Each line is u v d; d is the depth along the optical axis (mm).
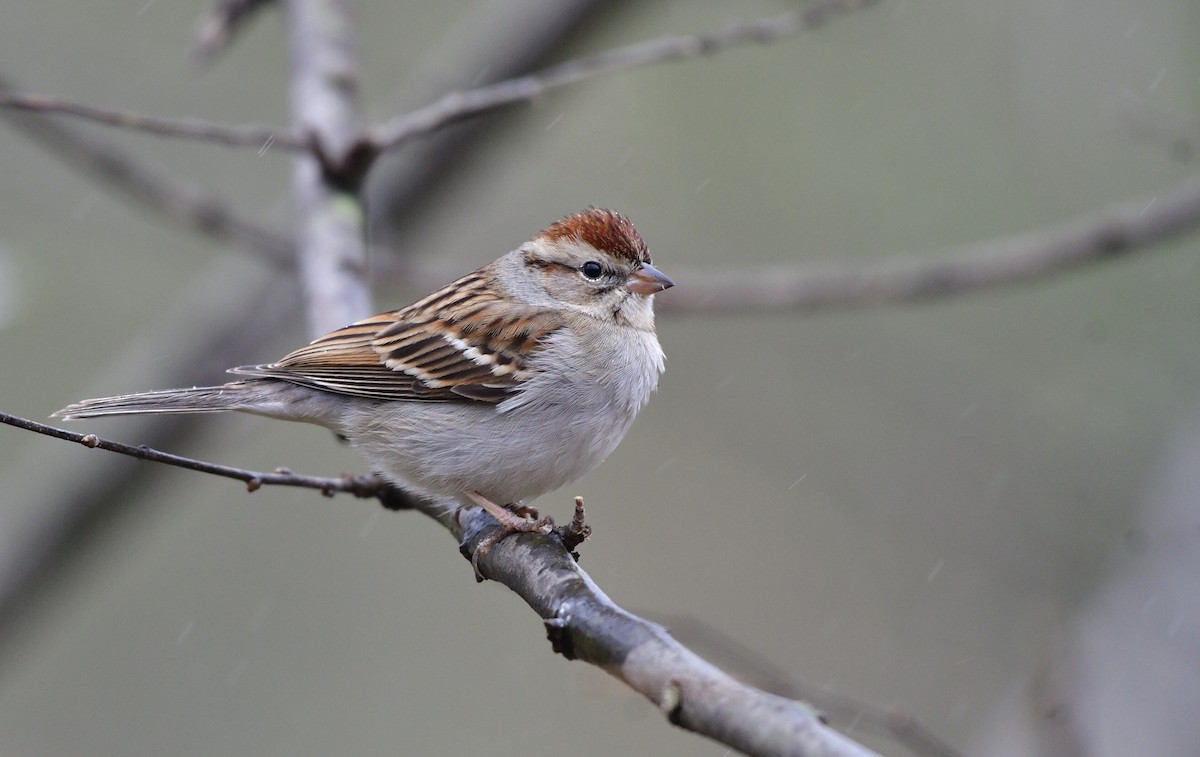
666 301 11289
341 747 13477
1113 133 12328
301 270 8828
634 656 4910
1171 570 10680
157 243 13109
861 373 13492
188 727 13359
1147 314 13312
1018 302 13586
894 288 11172
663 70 13945
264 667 13750
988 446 13031
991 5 13570
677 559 14031
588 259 8695
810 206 13719
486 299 8703
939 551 12906
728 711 4434
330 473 14375
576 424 8367
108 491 11719
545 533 6348
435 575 14508
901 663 12688
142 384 12141
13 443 13203
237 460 14297
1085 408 12961
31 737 13180
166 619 13945
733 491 14617
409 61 13430
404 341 8328
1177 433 12258
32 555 11609
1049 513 12641
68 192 12625
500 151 12625
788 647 13086
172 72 12953
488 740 13500
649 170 13922
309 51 9789
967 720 12047
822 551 13859
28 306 10500
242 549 14391
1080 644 10328
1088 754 8703
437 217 12938
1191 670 9961
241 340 12328
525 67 12133
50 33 12312
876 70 13750
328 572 14305
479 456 8211
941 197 13602
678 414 13656
